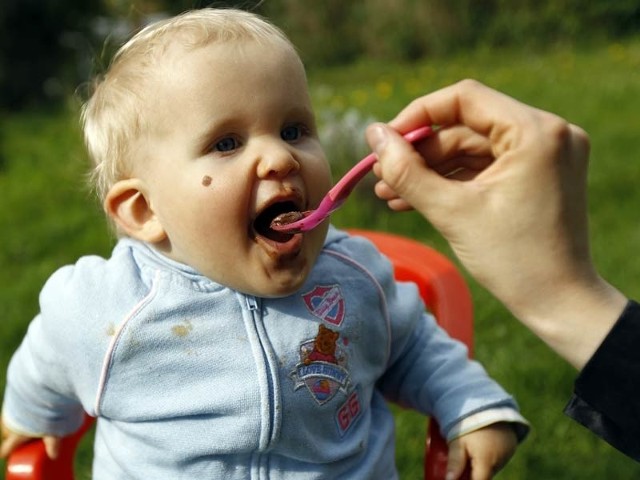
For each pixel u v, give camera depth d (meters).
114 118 1.25
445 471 1.31
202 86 1.16
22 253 3.57
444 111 1.07
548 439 2.18
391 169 0.98
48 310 1.29
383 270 1.38
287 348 1.24
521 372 2.38
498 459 1.30
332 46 8.70
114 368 1.24
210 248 1.18
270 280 1.17
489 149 1.08
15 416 1.40
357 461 1.31
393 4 8.55
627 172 4.04
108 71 1.34
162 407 1.22
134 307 1.23
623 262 3.06
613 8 8.04
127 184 1.25
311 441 1.24
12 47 6.93
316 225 1.11
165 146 1.19
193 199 1.16
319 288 1.29
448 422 1.33
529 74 6.66
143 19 2.34
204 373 1.22
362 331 1.31
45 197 4.26
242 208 1.15
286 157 1.14
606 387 0.99
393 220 3.57
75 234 3.76
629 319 0.97
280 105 1.17
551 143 0.92
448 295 1.64
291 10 8.71
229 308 1.24
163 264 1.27
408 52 8.48
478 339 2.56
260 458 1.25
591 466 2.11
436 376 1.39
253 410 1.21
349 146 3.62
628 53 7.25
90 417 1.51
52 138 5.59
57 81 6.88
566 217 0.94
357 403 1.30
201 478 1.24
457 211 0.95
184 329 1.23
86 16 7.02
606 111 5.20
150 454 1.25
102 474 1.31
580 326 0.97
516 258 0.95
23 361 1.36
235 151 1.17
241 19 1.25
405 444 2.17
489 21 8.38
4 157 5.16
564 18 8.12
